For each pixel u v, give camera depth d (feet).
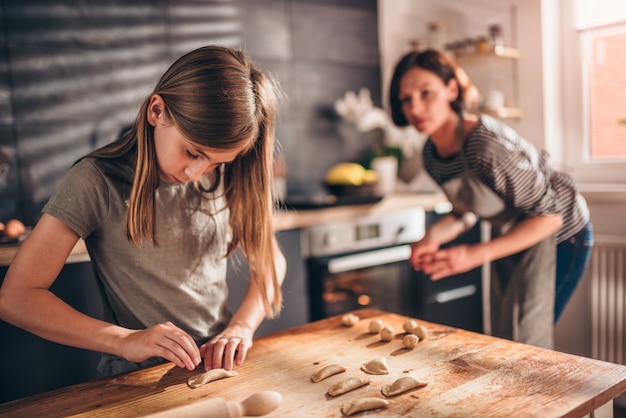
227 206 4.17
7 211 7.05
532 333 6.20
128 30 8.00
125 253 3.73
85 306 6.08
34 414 2.86
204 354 3.57
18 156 7.11
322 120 10.20
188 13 8.57
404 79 5.77
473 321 9.96
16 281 3.28
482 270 10.03
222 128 3.20
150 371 3.42
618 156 8.51
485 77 9.69
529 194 5.59
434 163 6.31
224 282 4.29
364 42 10.82
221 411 2.58
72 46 7.50
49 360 5.92
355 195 9.07
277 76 8.75
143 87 8.18
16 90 7.07
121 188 3.66
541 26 8.71
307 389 3.05
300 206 8.20
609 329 8.09
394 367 3.32
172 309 3.90
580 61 8.76
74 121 7.55
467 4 9.73
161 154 3.44
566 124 9.02
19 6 7.05
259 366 3.43
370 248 8.64
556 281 6.59
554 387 2.90
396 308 9.05
